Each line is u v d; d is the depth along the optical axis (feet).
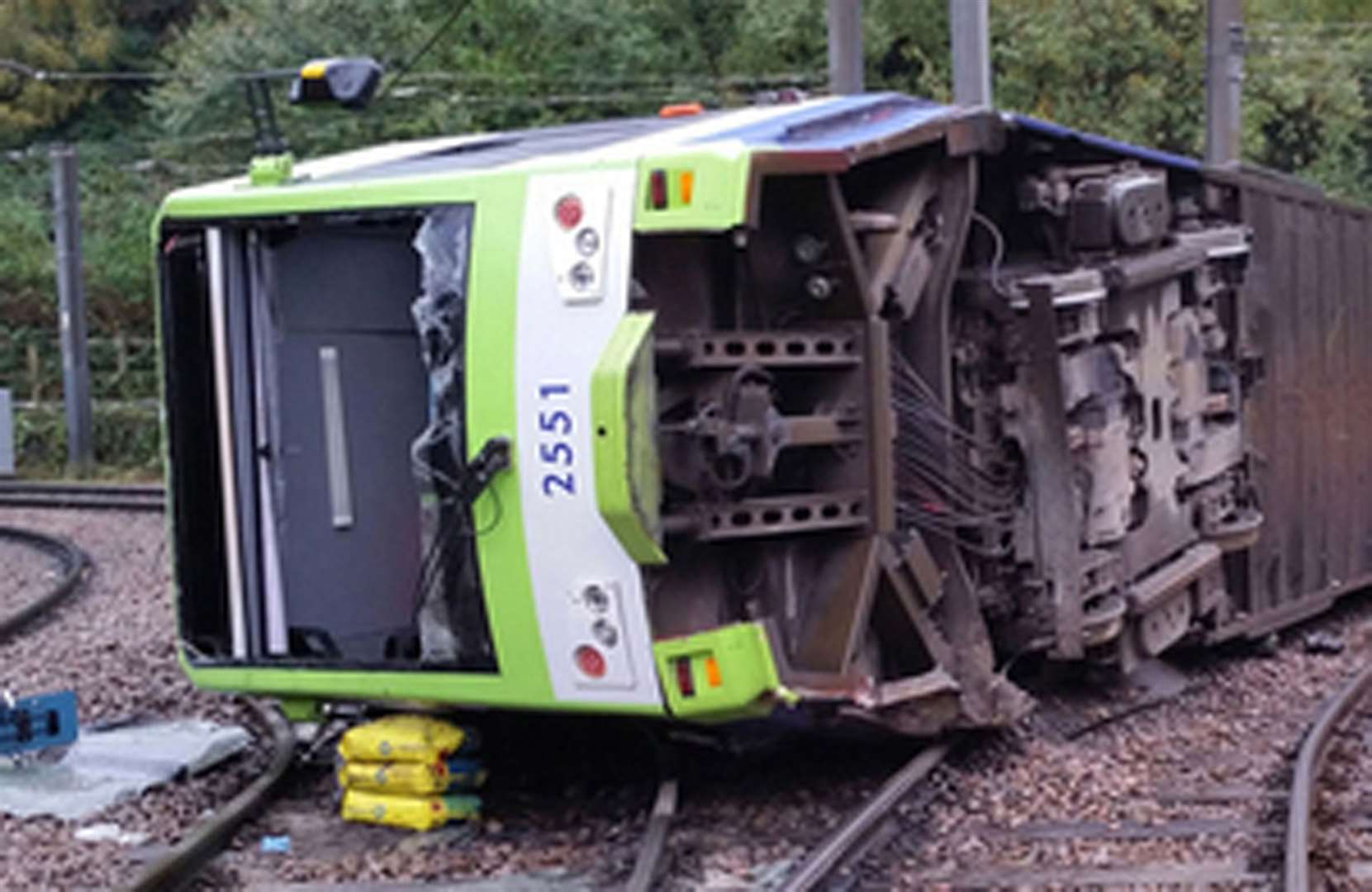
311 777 27.71
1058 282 27.91
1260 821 24.09
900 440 26.02
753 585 24.25
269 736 30.14
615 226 21.88
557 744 29.22
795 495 24.21
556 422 22.20
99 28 151.64
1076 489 29.04
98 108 152.66
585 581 22.39
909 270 25.84
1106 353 30.37
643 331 21.36
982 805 25.31
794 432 23.16
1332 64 114.01
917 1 110.01
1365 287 45.42
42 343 132.05
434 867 22.77
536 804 26.22
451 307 23.06
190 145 131.95
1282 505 39.32
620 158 22.15
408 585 25.62
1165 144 105.50
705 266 23.50
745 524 23.02
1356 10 121.08
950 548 26.96
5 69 146.92
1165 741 30.01
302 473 25.40
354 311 25.57
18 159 146.20
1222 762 28.04
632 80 115.55
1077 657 28.99
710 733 26.66
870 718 24.70
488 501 22.89
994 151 26.66
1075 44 104.32
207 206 25.25
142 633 43.91
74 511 77.51
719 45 118.62
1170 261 32.30
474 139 28.50
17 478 108.58
